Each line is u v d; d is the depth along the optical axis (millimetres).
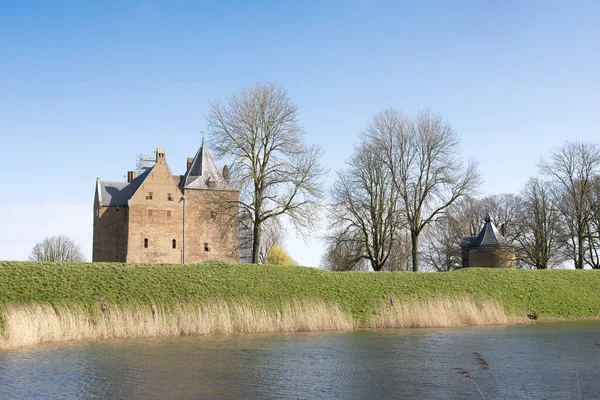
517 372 18594
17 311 25422
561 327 32844
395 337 27625
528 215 66062
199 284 33531
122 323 27469
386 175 48625
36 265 31031
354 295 36281
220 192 53188
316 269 38500
